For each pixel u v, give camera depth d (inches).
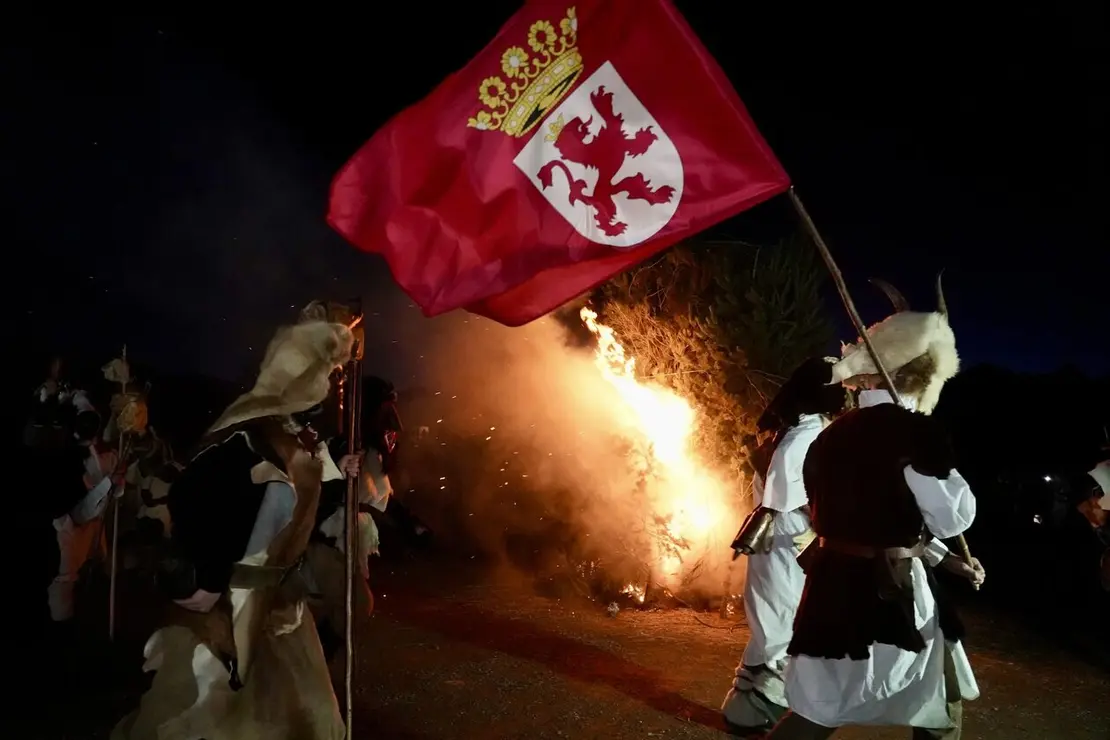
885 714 137.0
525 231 132.8
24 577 309.7
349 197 130.6
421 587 308.7
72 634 249.8
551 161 133.2
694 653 235.6
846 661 136.2
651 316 286.4
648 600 280.7
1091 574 358.0
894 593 134.5
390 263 131.3
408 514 291.6
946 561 145.2
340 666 199.0
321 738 128.2
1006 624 277.1
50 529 340.5
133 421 247.8
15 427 454.9
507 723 189.8
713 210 133.3
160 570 120.9
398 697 203.3
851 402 185.5
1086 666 235.1
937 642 140.9
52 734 183.3
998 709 202.5
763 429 190.7
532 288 138.6
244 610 123.0
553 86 133.6
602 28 133.6
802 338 266.7
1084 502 225.1
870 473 137.2
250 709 124.8
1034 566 375.9
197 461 125.7
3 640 243.4
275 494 124.9
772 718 182.2
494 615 271.7
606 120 133.8
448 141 131.3
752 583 186.5
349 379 145.0
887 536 136.6
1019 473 486.3
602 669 223.3
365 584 179.0
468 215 132.3
